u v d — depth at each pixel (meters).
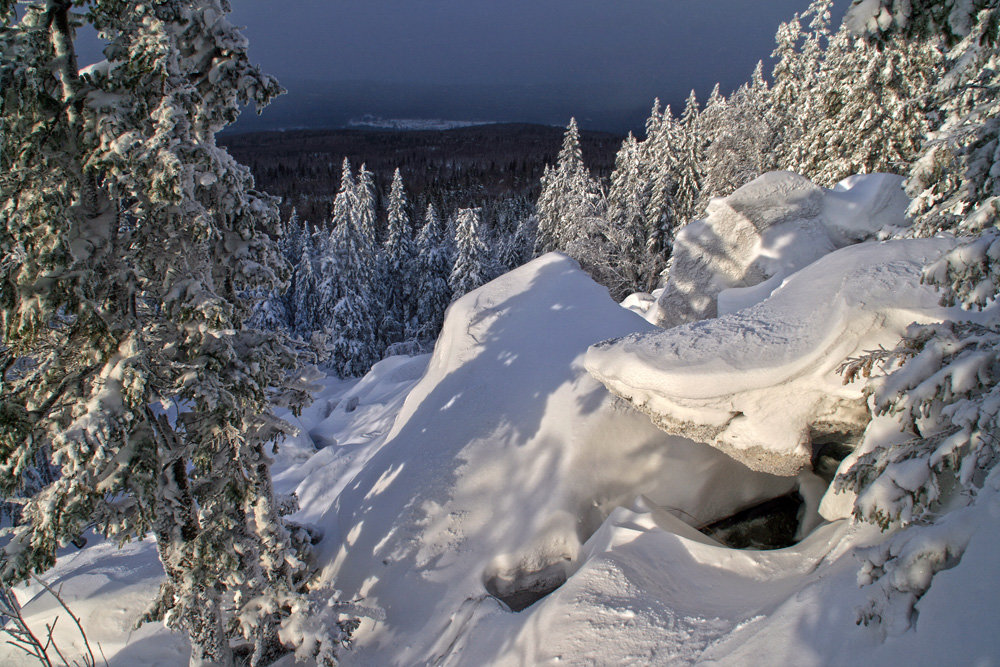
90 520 7.48
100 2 6.58
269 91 8.07
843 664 3.87
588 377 10.29
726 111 34.59
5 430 6.95
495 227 85.44
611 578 6.66
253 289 8.59
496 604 7.65
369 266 44.94
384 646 8.24
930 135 5.62
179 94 6.98
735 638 4.95
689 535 7.76
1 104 6.34
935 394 4.29
